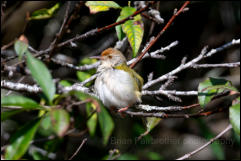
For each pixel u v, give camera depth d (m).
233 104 5.65
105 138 4.78
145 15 8.02
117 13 13.42
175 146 13.95
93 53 13.36
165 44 14.26
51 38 13.15
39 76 5.17
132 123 11.70
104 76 8.72
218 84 6.52
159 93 8.61
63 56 12.77
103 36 13.80
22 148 4.98
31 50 7.73
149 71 14.26
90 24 13.39
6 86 6.86
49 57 6.58
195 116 6.30
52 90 5.16
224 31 15.01
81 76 9.61
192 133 14.40
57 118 4.71
